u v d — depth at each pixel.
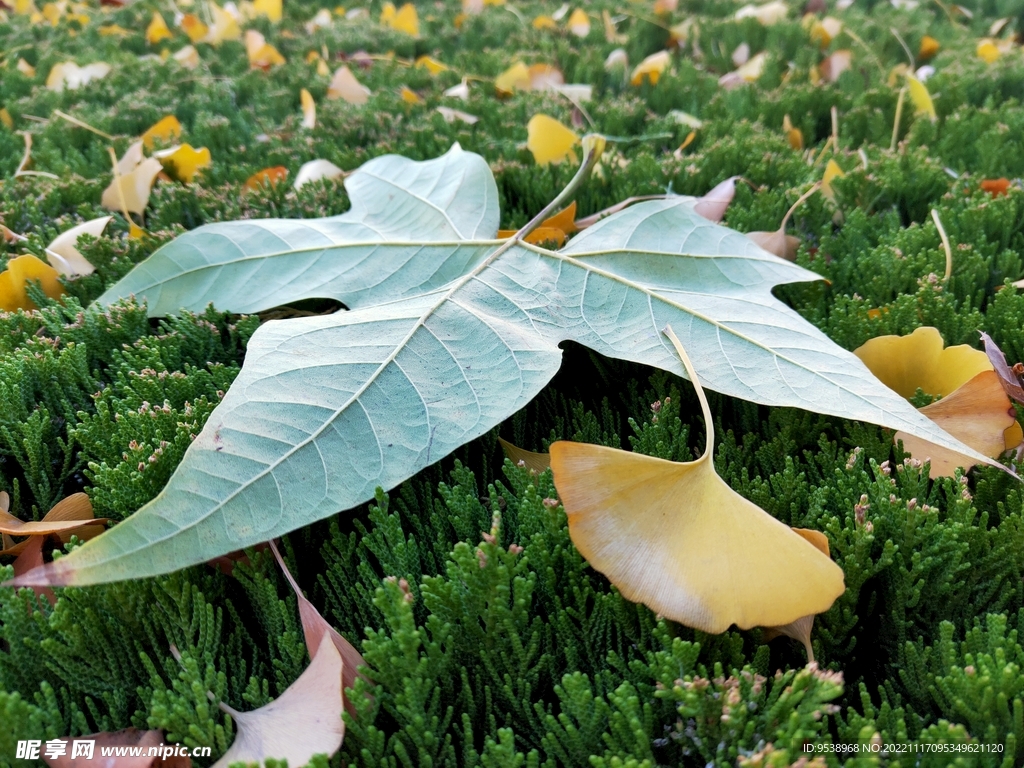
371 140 0.50
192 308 0.28
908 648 0.18
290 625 0.19
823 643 0.19
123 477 0.20
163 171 0.43
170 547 0.17
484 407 0.21
